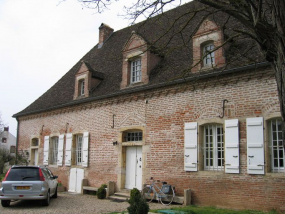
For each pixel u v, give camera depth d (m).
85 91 17.08
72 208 11.16
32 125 20.95
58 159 18.09
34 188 11.17
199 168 11.41
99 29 22.62
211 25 11.98
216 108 11.23
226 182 10.59
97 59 20.53
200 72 10.94
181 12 16.44
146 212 8.19
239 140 10.49
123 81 15.07
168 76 13.10
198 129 11.63
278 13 5.82
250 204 9.92
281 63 5.80
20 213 10.12
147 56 14.16
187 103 12.15
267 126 10.03
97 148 15.75
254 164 9.98
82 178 16.23
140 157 14.00
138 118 13.90
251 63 10.09
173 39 15.17
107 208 11.20
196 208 10.37
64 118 18.23
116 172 14.53
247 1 6.27
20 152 21.56
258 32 6.21
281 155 9.80
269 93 10.02
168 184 12.13
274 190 9.49
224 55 11.48
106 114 15.55
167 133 12.64
